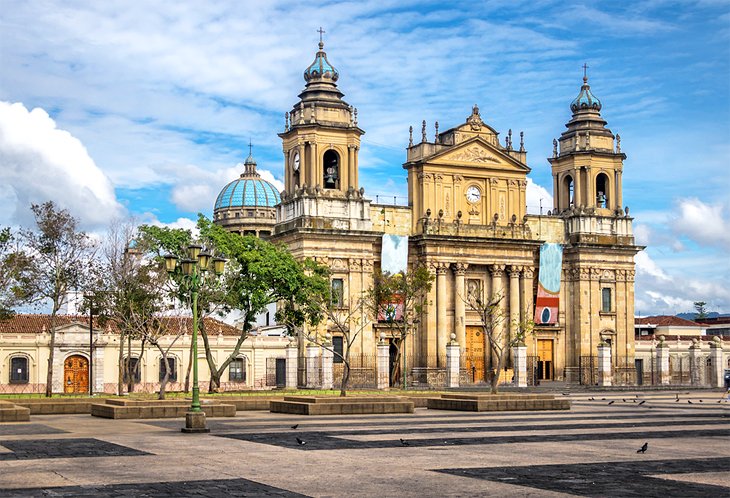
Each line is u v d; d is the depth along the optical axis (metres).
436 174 99.94
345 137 96.75
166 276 75.06
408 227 99.69
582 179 109.06
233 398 56.25
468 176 101.50
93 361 88.56
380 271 90.88
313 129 95.25
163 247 77.88
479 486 23.14
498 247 101.25
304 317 83.31
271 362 95.69
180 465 26.91
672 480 24.30
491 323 86.75
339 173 96.69
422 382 97.19
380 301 86.75
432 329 98.00
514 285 101.81
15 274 74.81
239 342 78.69
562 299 107.25
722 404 63.75
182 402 49.09
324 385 83.62
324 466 26.86
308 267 84.75
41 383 87.00
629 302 108.50
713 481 24.12
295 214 95.50
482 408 53.44
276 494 21.86
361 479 24.28
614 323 107.56
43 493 21.77
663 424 43.41
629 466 27.06
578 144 109.12
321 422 44.31
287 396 54.12
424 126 100.44
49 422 44.41
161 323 72.94
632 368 107.75
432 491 22.36
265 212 145.25
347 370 67.38
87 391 88.56
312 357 86.56
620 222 109.12
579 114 111.31
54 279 76.38
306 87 98.56
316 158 95.50
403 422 44.28
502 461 28.16
